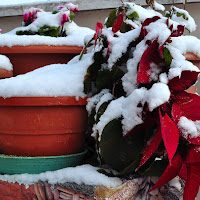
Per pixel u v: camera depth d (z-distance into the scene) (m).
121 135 0.95
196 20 1.55
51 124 1.00
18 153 1.03
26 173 1.03
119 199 0.96
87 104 1.02
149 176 1.04
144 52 0.91
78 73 1.02
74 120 1.02
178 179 1.11
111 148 0.96
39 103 0.98
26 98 0.98
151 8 1.30
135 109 0.91
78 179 0.97
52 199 1.01
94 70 1.01
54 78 1.00
